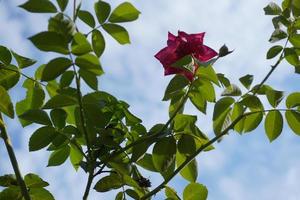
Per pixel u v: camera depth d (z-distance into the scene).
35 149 1.10
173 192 1.12
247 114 1.12
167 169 1.12
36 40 0.99
